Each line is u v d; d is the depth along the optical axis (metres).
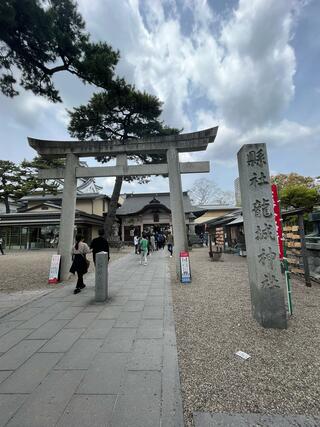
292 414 1.93
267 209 3.86
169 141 8.05
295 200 12.36
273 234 3.79
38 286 7.09
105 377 2.50
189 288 6.47
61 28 7.12
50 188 26.36
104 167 8.17
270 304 3.66
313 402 2.06
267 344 3.13
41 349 3.17
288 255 7.82
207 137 7.80
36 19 6.04
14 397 2.20
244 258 13.17
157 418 1.91
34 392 2.27
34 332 3.74
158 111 15.98
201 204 39.69
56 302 5.39
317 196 12.11
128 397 2.18
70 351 3.10
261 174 3.94
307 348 2.99
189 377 2.47
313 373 2.47
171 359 2.84
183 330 3.68
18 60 7.01
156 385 2.34
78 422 1.88
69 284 7.34
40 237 24.12
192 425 1.85
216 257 12.24
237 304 4.87
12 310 4.84
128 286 6.96
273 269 3.72
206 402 2.10
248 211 4.01
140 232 28.17
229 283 6.89
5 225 23.58
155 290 6.39
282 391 2.21
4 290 6.61
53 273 7.53
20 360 2.89
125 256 15.53
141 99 14.53
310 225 11.72
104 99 14.28
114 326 3.94
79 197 28.52
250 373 2.51
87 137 16.62
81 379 2.47
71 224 8.10
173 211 7.80
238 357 2.83
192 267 10.33
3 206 35.66
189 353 2.97
